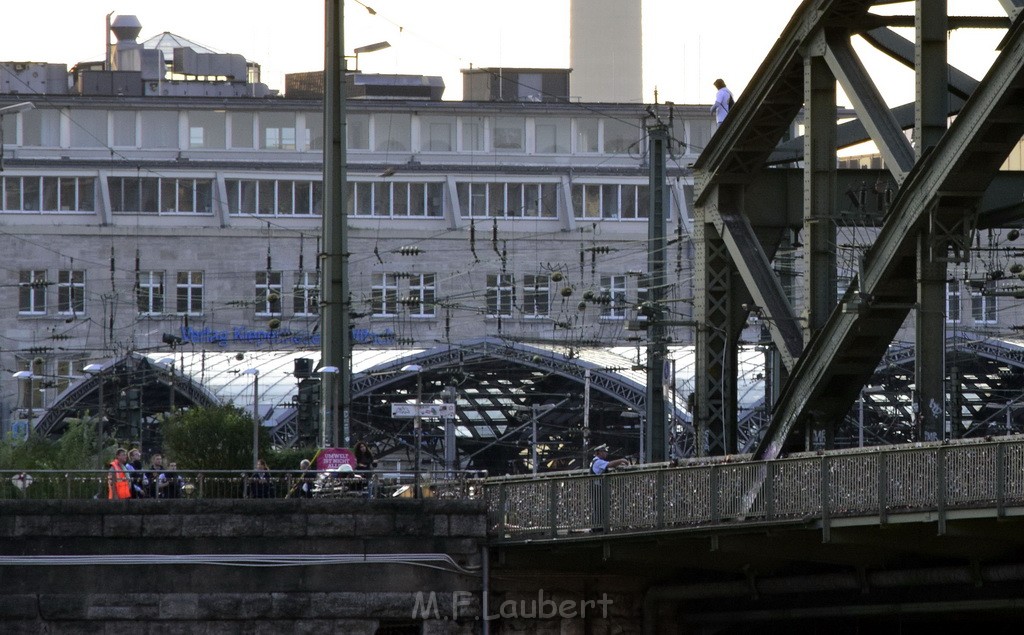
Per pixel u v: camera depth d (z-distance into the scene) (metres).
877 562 123.44
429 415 166.25
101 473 141.62
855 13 135.25
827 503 116.50
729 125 148.75
